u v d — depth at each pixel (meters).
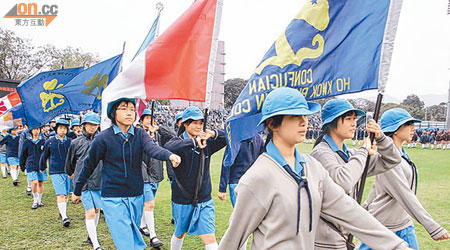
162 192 8.02
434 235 2.64
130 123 3.49
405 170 2.93
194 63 3.61
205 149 3.71
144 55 3.51
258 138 4.79
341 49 2.71
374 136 2.42
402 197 2.73
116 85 3.44
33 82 5.74
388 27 2.40
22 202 7.23
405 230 2.96
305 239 1.73
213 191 8.05
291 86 2.66
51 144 5.88
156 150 3.40
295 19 2.77
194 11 3.63
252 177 1.74
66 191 6.04
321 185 1.84
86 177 3.63
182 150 3.54
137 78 3.50
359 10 2.64
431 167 11.96
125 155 3.48
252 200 1.73
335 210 1.83
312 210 1.75
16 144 9.20
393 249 1.63
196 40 3.62
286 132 1.78
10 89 18.98
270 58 2.69
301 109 1.74
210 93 3.58
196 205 3.56
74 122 7.11
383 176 2.84
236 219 1.77
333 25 2.73
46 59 36.44
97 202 4.55
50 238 4.94
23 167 6.98
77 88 5.59
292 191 1.71
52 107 5.87
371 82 2.51
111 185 3.45
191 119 3.85
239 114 2.55
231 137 2.64
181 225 3.65
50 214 6.29
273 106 1.79
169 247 4.54
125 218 3.42
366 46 2.57
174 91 3.58
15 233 5.17
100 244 4.69
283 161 1.78
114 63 5.55
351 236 2.33
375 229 1.71
